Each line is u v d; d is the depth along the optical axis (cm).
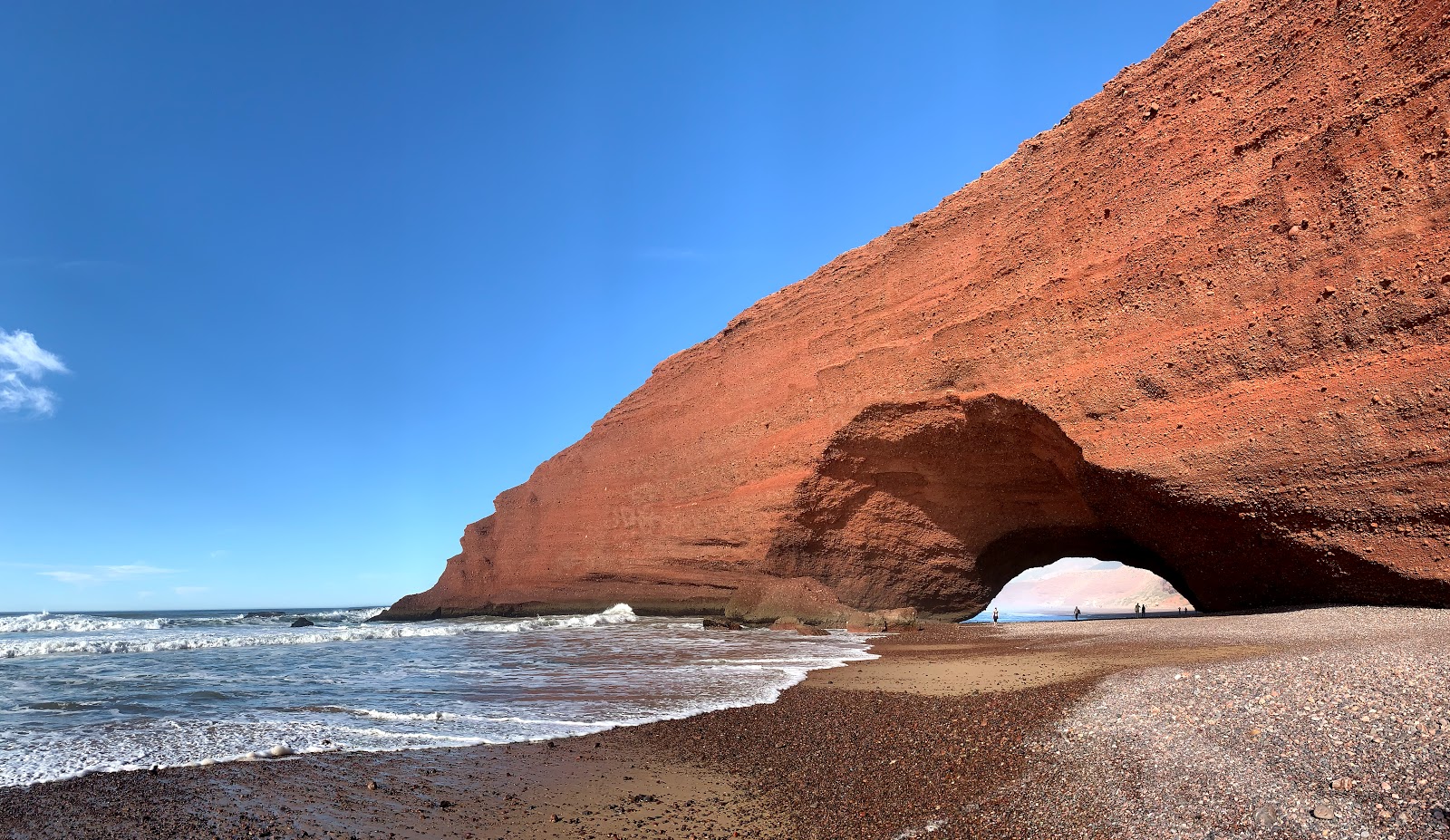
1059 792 609
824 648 2167
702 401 4375
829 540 3338
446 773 827
